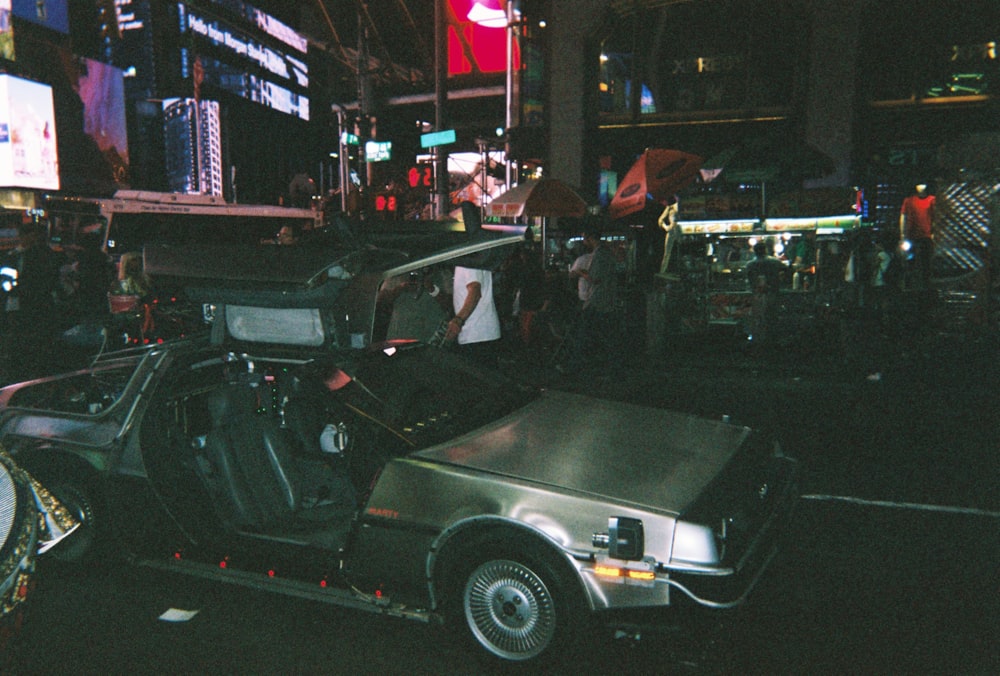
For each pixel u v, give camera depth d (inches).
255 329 151.4
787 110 615.2
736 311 488.7
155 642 134.3
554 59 682.2
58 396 181.9
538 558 113.0
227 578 144.5
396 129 1006.4
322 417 162.9
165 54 1923.0
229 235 822.5
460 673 122.1
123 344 291.9
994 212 452.8
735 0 618.8
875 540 173.2
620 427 148.6
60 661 128.4
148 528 153.5
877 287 457.1
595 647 113.2
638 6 645.3
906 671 120.1
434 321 232.8
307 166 3073.3
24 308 274.5
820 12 589.3
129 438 155.2
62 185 1068.5
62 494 160.2
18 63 1010.7
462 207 182.5
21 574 58.1
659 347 437.7
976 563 160.2
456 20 1787.6
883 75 586.2
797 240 471.2
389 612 129.0
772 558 125.3
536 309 447.5
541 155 741.3
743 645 128.1
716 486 121.4
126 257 313.6
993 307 456.4
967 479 214.4
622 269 600.4
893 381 345.7
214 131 2049.7
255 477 151.2
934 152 583.5
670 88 654.5
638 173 430.9
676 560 107.6
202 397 176.6
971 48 558.6
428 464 128.0
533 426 147.8
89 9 1215.6
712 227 486.6
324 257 132.9
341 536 140.5
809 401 316.8
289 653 129.7
